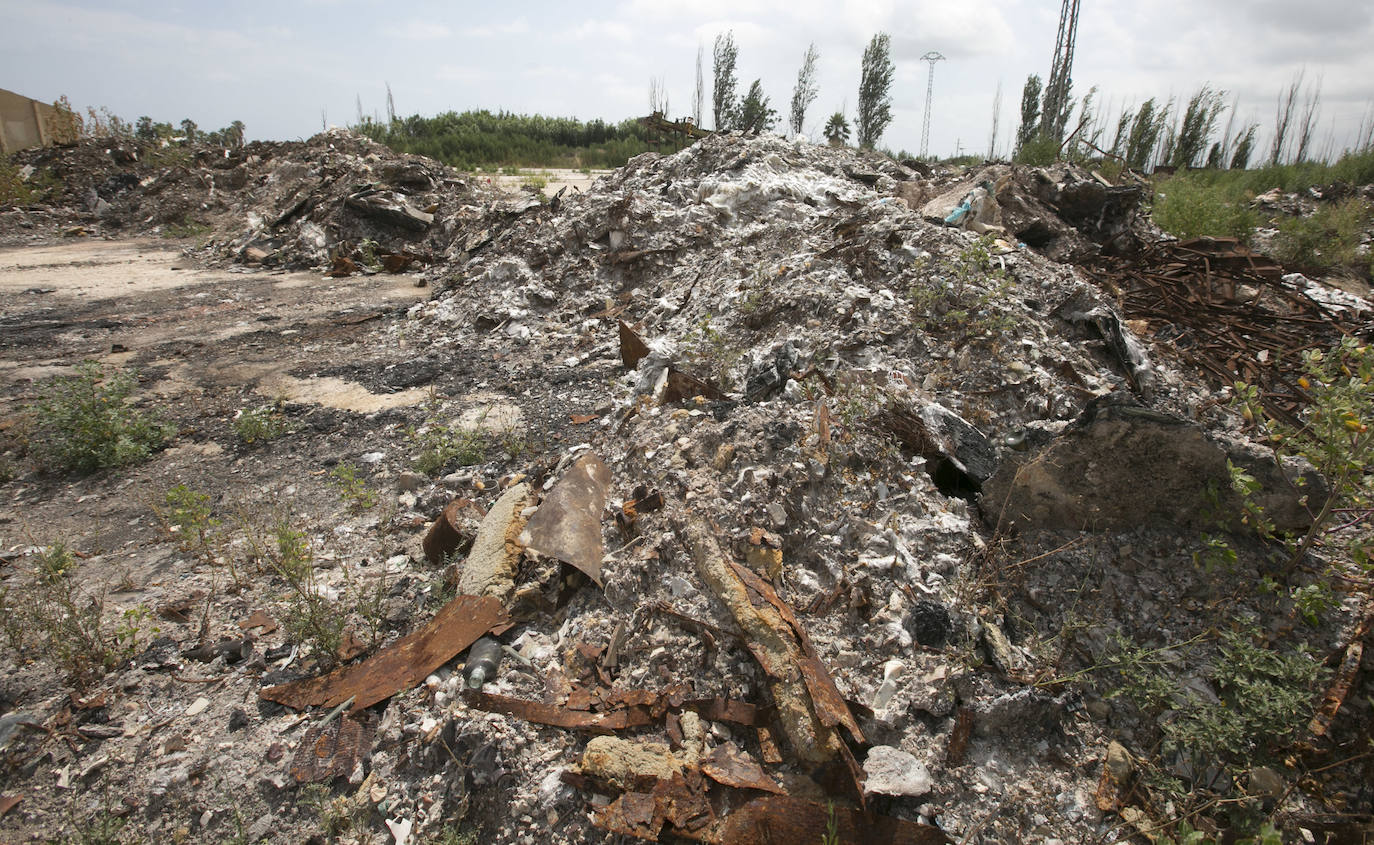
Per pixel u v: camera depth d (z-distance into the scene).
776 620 3.01
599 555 3.59
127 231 15.83
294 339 8.58
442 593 3.78
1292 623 3.15
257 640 3.58
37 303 10.22
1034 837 2.59
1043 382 4.95
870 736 2.82
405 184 14.72
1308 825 2.58
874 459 3.98
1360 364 3.48
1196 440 3.34
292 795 2.82
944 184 11.16
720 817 2.57
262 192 15.99
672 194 10.09
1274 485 3.34
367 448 5.71
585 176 26.17
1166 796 2.71
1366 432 3.25
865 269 6.38
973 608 3.29
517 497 4.20
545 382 6.86
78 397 5.64
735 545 3.44
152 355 7.99
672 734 2.81
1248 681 2.90
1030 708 2.87
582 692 3.04
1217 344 7.31
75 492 5.12
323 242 13.09
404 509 4.76
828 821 2.51
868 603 3.26
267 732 3.06
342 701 3.17
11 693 3.21
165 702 3.22
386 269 12.43
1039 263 6.65
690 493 3.73
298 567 3.82
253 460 5.57
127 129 22.11
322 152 16.45
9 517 4.80
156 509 4.61
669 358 6.16
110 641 3.51
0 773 2.89
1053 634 3.29
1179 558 3.42
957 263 5.94
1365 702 2.84
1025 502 3.69
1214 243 9.58
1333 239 12.23
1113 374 5.45
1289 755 2.77
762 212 9.60
